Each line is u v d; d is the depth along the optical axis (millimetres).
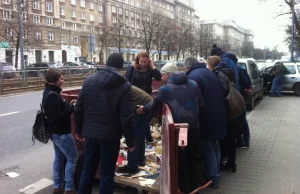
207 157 4367
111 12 71750
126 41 67000
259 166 5223
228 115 4574
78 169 4355
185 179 3717
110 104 3525
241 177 4766
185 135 2557
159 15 56250
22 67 25781
